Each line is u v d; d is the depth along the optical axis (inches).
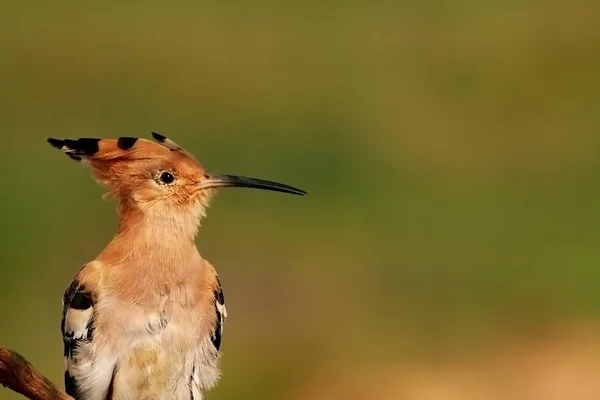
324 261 597.0
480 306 571.2
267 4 944.9
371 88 811.4
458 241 624.7
